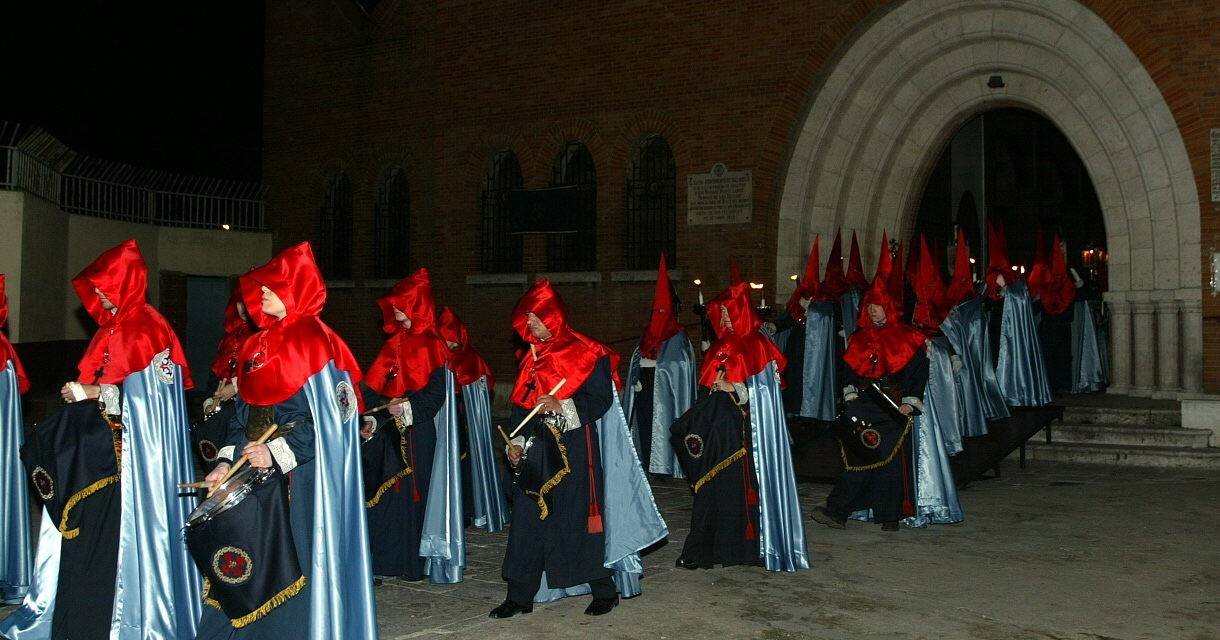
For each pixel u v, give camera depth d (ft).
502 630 21.06
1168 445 43.37
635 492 22.21
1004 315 45.42
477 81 63.21
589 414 21.50
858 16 52.47
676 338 37.68
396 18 66.33
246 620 15.93
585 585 23.02
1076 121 53.06
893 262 41.83
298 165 70.33
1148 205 50.49
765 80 54.54
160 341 19.79
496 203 63.77
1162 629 21.25
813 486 38.52
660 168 58.49
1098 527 30.91
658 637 20.63
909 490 29.50
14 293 49.47
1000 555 27.48
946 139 57.52
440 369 24.61
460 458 25.26
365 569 17.30
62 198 59.72
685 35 56.59
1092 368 52.37
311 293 17.10
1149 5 46.96
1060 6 50.08
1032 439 45.57
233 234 69.36
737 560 25.41
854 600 23.29
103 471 19.29
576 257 61.31
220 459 16.39
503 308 62.44
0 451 23.32
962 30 53.31
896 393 29.25
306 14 69.97
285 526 16.21
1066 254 86.79
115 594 18.92
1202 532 30.19
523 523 21.77
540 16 61.00
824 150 55.88
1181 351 49.16
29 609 20.57
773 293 55.06
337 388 17.11
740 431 25.41
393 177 67.82
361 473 17.56
